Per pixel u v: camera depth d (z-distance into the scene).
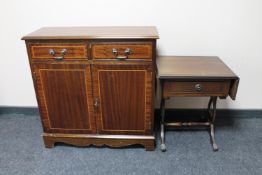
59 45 1.66
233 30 2.12
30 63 1.73
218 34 2.13
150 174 1.76
